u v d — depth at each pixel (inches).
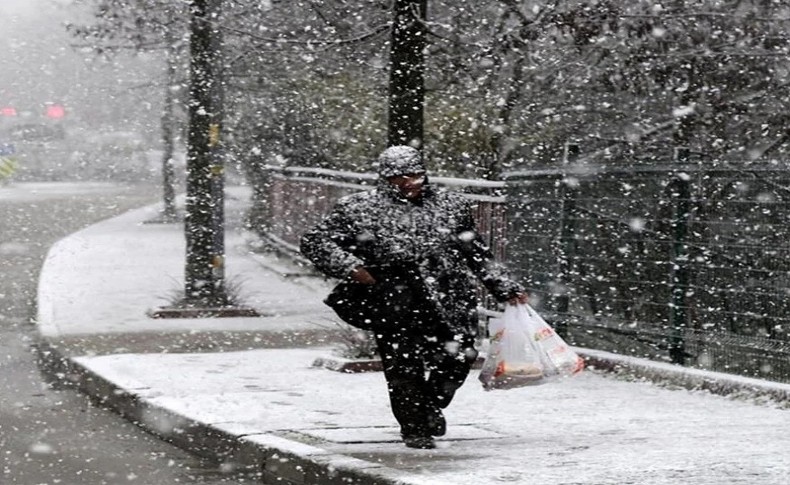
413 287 789.9
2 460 821.9
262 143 2480.3
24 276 2126.0
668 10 1400.1
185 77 2578.7
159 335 1482.5
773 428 866.1
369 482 680.4
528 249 1337.4
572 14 1293.1
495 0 1432.1
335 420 906.7
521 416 941.8
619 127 1781.5
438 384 804.0
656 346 1179.3
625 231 1201.4
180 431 911.0
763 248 1059.3
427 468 700.0
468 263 821.9
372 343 1227.9
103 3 1723.7
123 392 1043.9
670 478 633.0
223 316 1663.4
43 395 1133.7
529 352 821.9
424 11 1246.3
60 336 1457.9
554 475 651.5
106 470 800.3
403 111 1235.9
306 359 1285.7
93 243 2706.7
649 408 992.2
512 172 1365.7
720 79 1600.6
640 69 1555.1
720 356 1111.0
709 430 856.9
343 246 800.3
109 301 1775.3
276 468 771.4
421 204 804.6
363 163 2116.1
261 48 1439.5
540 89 1720.0
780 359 1056.8
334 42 1283.2
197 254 1685.5
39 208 3865.7
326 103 1963.6
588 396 1053.2
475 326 810.8
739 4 1571.1
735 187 1083.3
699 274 1119.6
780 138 1637.6
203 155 1684.3
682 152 1138.0
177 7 1686.8
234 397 1011.3
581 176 1252.5
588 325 1246.3
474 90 1632.6
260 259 2425.0
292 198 2377.0
